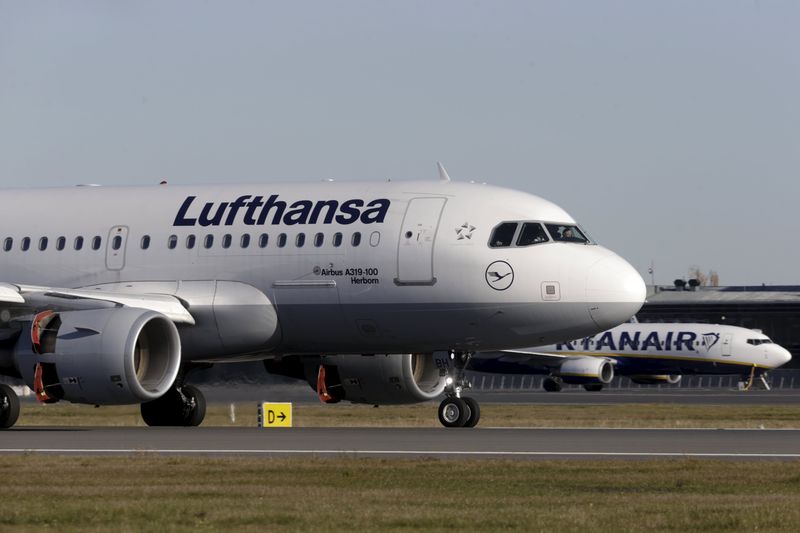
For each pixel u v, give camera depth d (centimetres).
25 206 13062
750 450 8419
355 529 4969
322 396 12656
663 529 4978
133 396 10812
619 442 9125
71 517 5294
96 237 12581
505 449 8500
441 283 11394
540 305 11294
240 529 4984
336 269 11681
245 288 11931
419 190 11856
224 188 12544
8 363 11262
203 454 8131
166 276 12206
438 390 12925
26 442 9294
